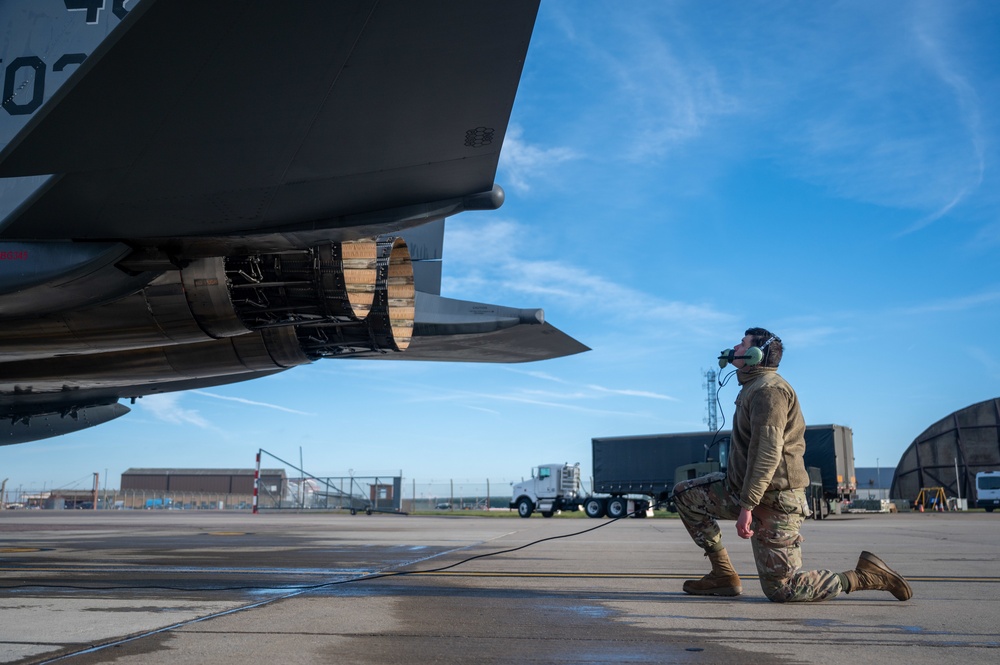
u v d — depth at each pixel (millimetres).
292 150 5094
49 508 69062
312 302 7723
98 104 4473
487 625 3533
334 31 4117
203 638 3176
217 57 4195
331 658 2805
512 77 4551
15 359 8305
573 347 11617
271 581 5398
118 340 7684
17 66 6746
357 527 16641
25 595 4578
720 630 3424
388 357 12172
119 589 4867
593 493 31891
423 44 4238
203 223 6000
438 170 5457
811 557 7898
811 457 28969
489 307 10570
